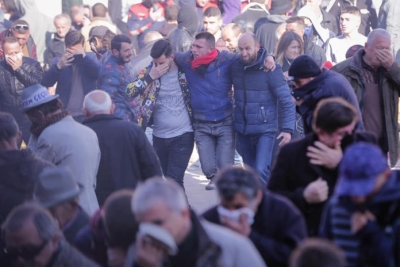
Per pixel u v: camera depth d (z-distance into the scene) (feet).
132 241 44.01
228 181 43.88
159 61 87.30
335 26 146.82
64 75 100.48
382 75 74.95
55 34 131.54
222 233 40.09
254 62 86.22
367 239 41.29
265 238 45.24
